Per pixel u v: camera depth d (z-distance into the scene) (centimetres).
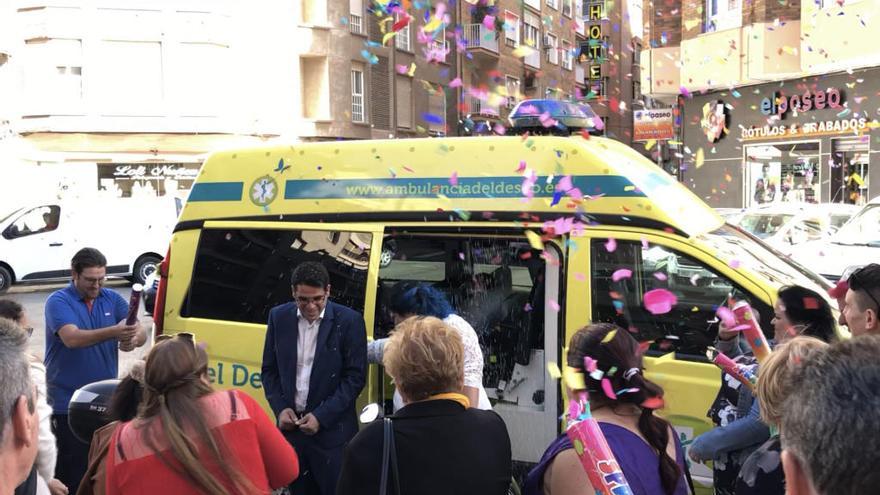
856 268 326
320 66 2847
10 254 1589
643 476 214
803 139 1702
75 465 443
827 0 1497
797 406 114
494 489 244
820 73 1625
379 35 3039
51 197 2567
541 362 424
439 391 252
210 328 479
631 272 395
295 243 470
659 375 379
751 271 371
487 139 435
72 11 2558
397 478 239
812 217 1177
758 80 1717
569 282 404
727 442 293
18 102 2594
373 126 3020
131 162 2638
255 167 489
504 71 3150
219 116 2709
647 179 415
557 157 414
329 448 396
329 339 401
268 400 409
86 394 348
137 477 229
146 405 244
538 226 411
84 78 2583
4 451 169
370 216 453
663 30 2042
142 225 1700
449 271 443
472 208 429
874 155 1538
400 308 384
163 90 2650
